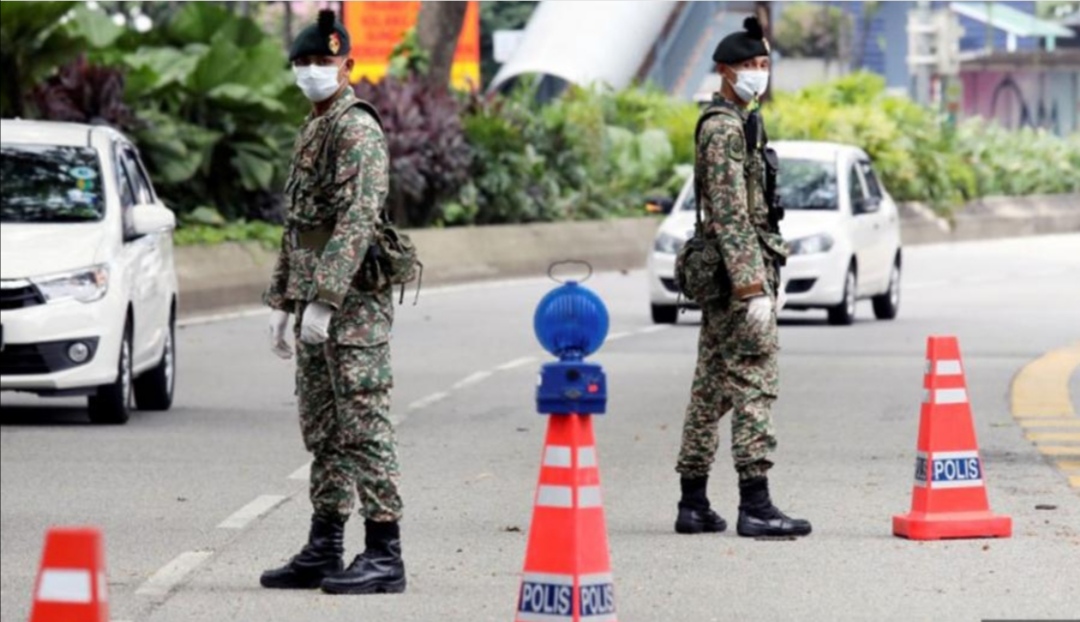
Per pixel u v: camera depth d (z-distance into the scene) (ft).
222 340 140.56
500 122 221.25
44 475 80.94
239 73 187.11
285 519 71.05
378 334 55.47
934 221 285.23
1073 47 388.37
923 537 63.62
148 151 178.09
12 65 170.71
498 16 254.88
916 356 125.08
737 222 62.85
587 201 234.17
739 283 62.75
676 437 89.97
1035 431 89.04
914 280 204.74
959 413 64.18
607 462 82.28
